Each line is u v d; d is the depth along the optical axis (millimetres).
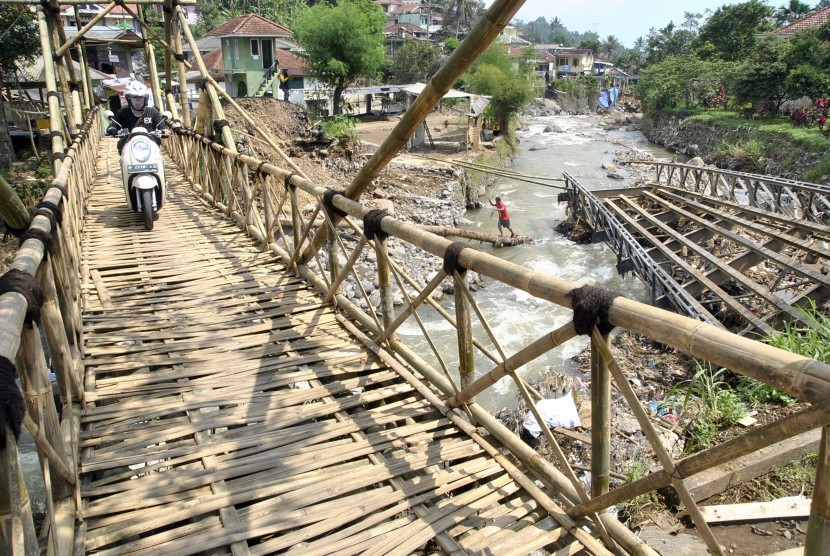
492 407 7785
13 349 1558
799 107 28031
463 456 2885
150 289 4836
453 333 10203
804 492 3521
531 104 49469
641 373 7211
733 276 8883
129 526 2363
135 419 3070
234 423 3068
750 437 1616
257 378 3525
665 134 34156
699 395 5504
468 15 55438
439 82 2990
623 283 12531
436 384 3424
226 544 2291
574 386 6020
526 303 11656
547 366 8742
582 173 24141
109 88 23156
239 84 28500
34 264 2273
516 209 19375
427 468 2787
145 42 12812
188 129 9398
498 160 24875
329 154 18453
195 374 3535
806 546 1521
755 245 9523
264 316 4395
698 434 4492
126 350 3771
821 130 21234
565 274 13172
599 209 13461
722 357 1609
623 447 4469
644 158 27625
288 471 2719
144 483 2615
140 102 6855
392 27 53188
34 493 4254
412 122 3289
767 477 3672
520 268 2451
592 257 14273
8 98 17734
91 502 2498
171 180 9578
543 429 2504
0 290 1905
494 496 2598
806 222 9945
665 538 3203
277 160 16172
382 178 18297
